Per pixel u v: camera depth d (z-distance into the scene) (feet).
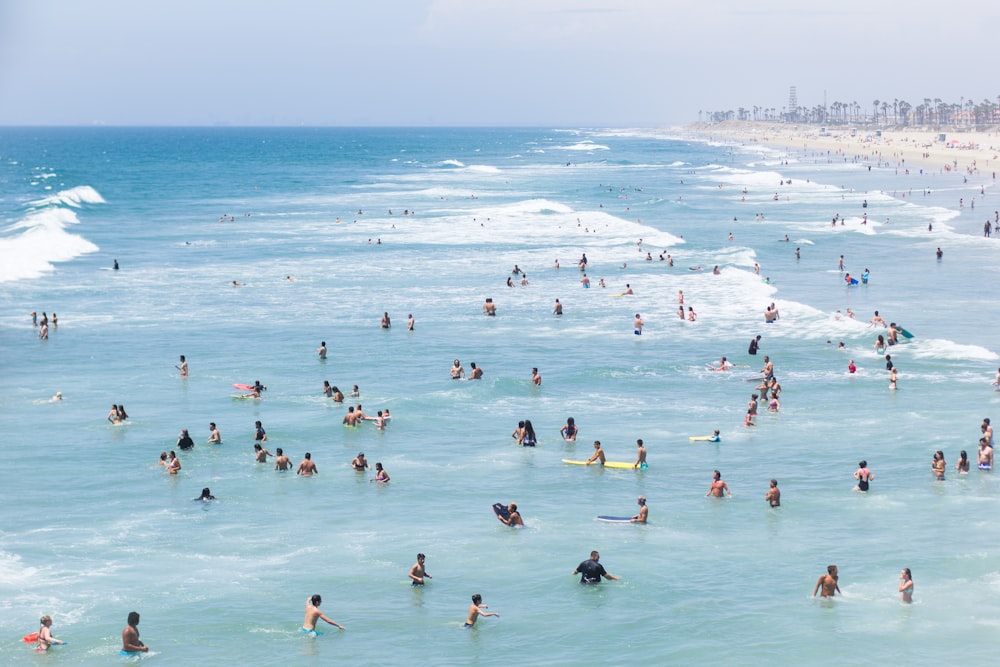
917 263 269.44
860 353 176.35
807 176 624.18
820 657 73.41
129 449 126.93
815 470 119.44
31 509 106.11
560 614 81.82
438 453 127.03
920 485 113.80
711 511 106.22
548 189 531.91
